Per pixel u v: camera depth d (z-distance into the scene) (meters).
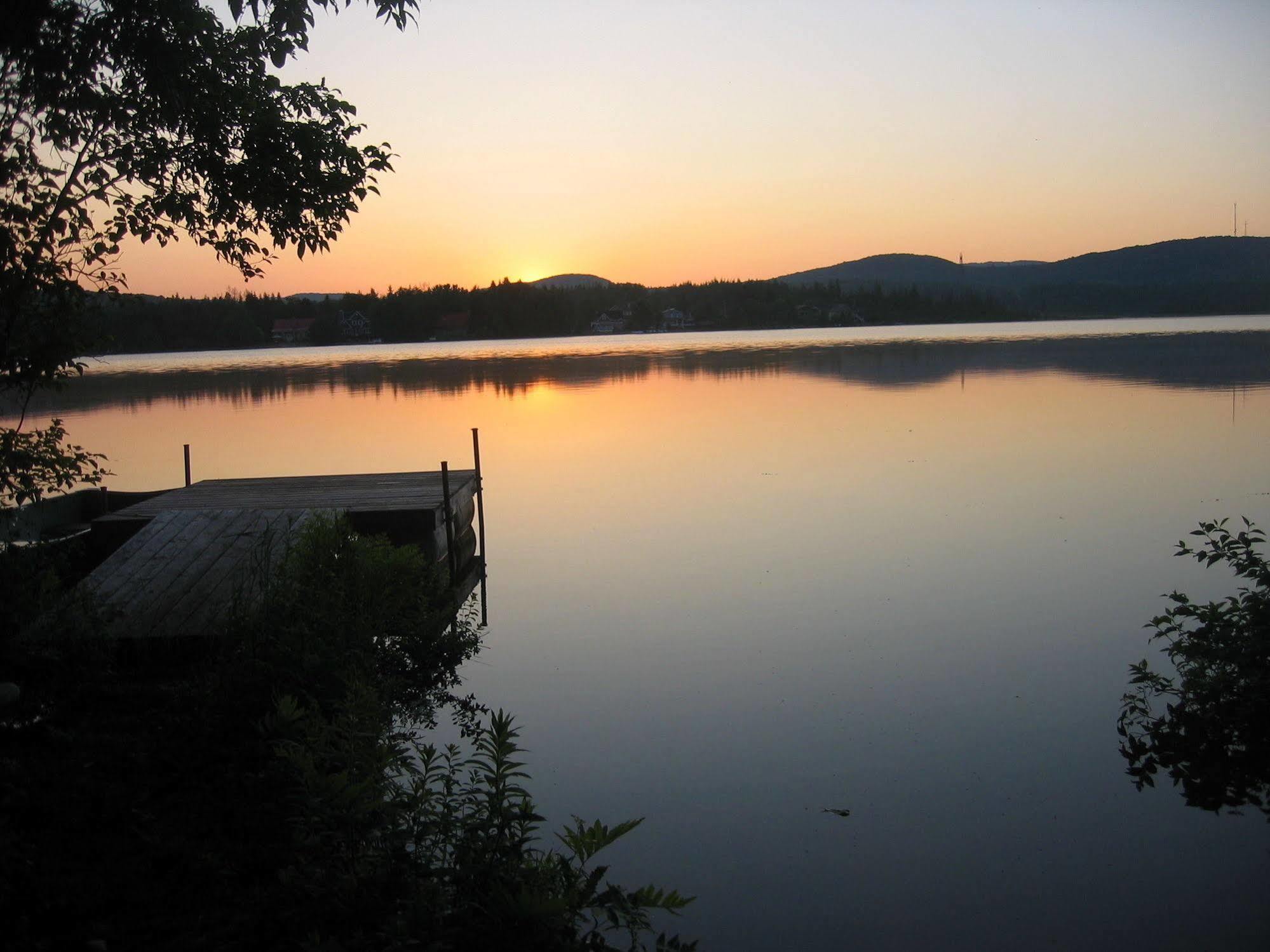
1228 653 6.86
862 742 6.91
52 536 11.26
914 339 81.19
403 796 4.88
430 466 19.61
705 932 4.83
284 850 4.80
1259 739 6.67
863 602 10.03
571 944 4.02
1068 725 7.12
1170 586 10.29
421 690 8.05
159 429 26.75
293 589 7.52
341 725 5.37
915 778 6.38
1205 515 13.35
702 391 35.53
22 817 5.06
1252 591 7.77
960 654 8.52
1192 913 4.96
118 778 5.55
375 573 8.63
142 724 6.32
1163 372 37.03
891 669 8.22
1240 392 29.05
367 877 4.21
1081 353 51.34
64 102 7.17
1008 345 62.88
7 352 7.35
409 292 122.31
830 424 24.28
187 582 8.55
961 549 11.92
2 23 6.59
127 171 7.66
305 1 7.54
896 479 16.52
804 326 144.25
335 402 34.66
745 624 9.48
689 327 145.25
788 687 7.92
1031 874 5.32
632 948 4.60
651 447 21.42
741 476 17.39
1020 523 13.18
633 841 5.67
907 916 4.96
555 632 9.54
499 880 4.17
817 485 16.34
